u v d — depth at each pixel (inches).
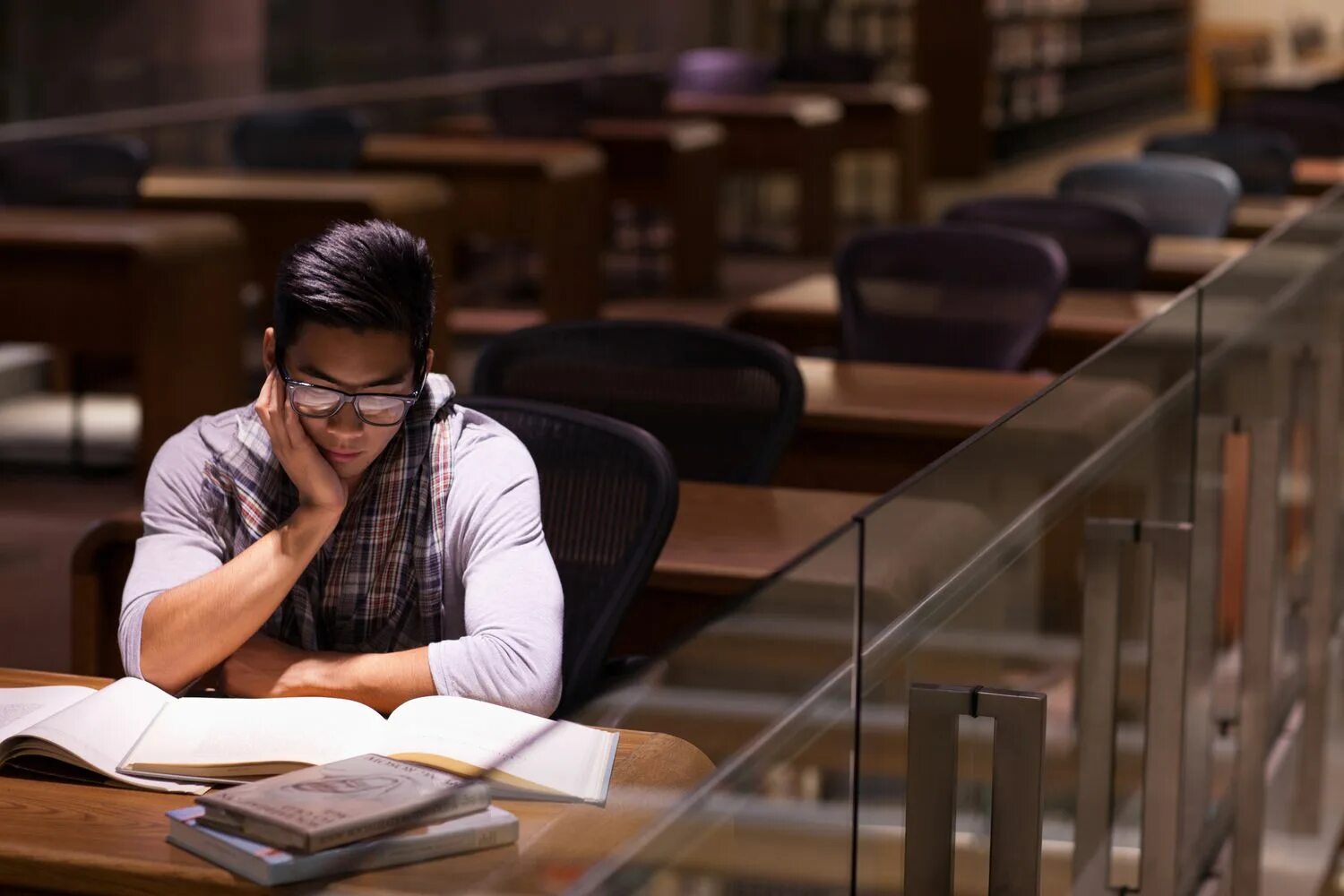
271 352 88.7
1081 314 209.5
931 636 70.5
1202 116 1028.5
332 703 78.3
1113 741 105.1
